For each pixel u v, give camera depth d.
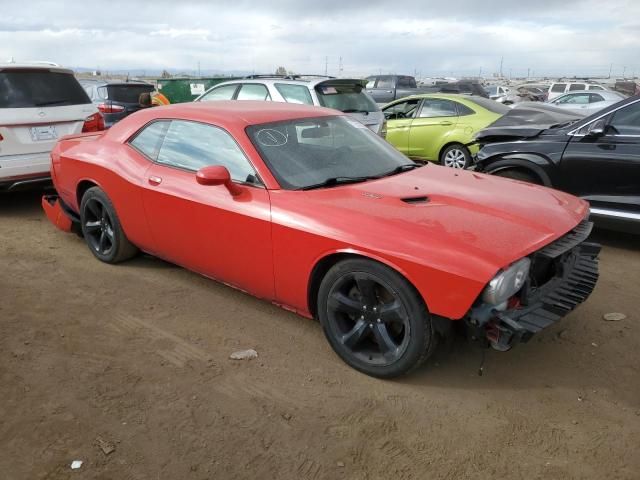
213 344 3.56
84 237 5.23
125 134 4.57
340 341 3.28
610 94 18.42
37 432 2.70
